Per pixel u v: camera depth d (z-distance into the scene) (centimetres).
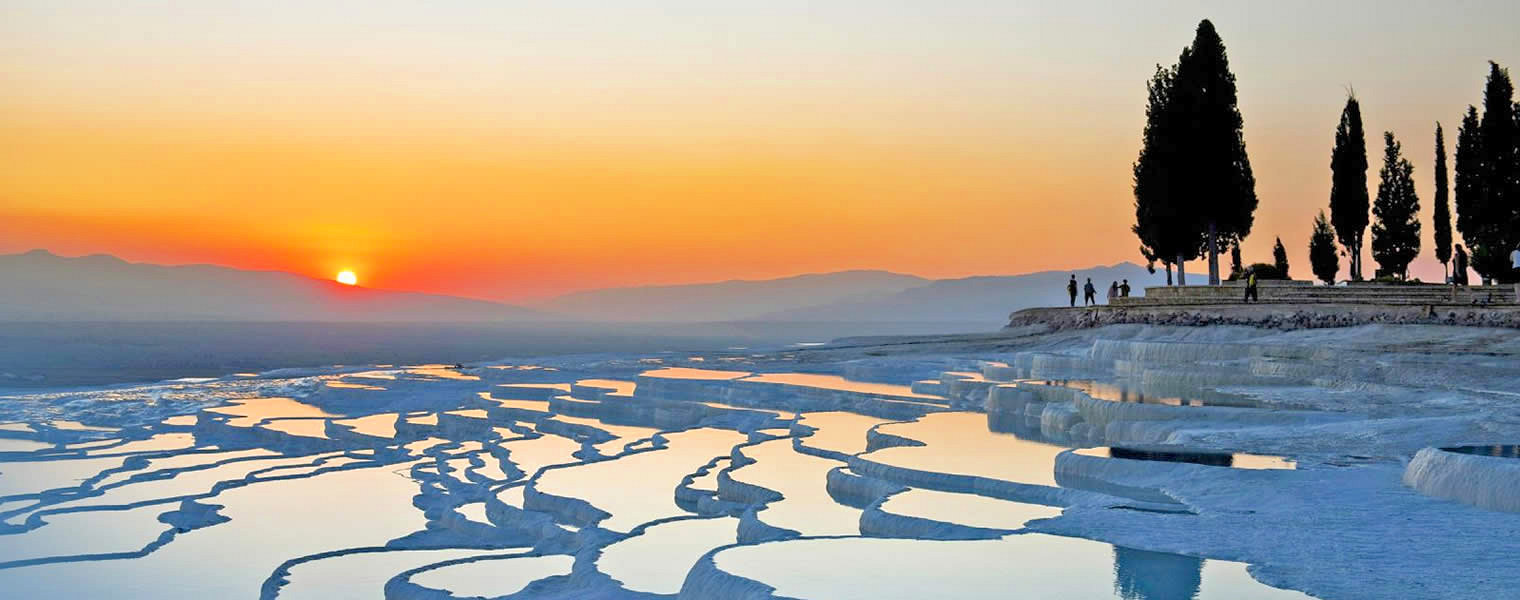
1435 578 1166
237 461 3191
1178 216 5822
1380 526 1416
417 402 4544
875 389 4066
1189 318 4606
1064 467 1989
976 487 1916
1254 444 2081
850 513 1873
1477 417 2222
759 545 1391
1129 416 2578
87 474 2992
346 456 3269
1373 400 2662
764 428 3266
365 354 11950
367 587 1859
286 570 1967
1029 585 1196
